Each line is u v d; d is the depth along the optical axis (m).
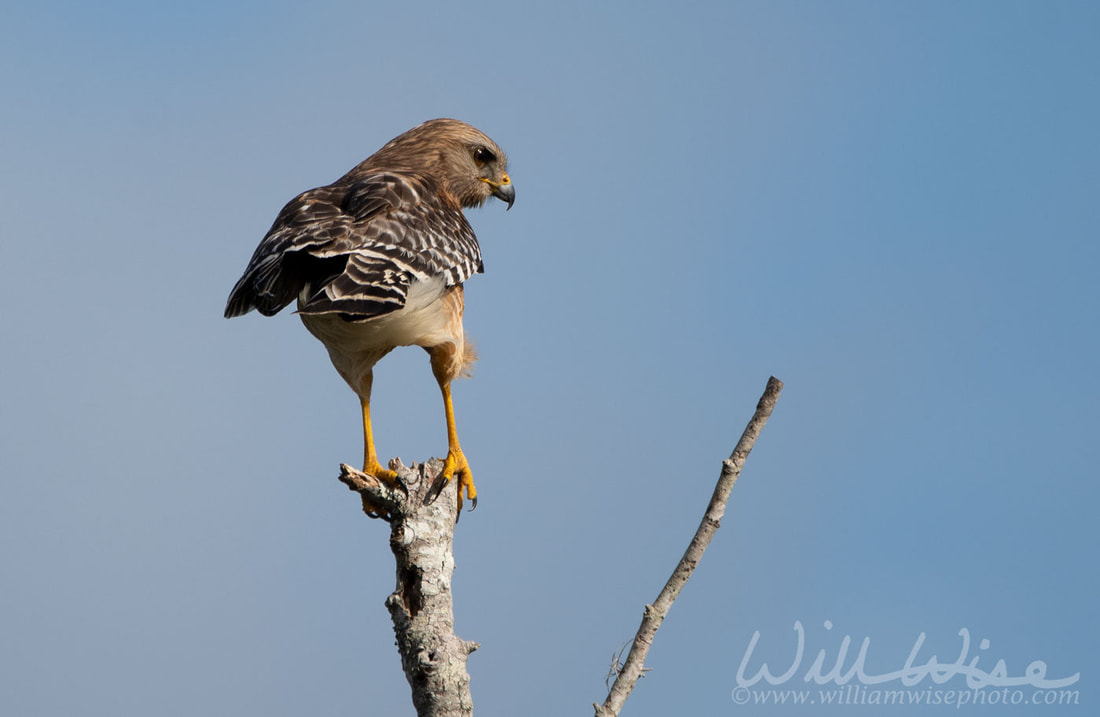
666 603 6.90
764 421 6.88
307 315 11.30
